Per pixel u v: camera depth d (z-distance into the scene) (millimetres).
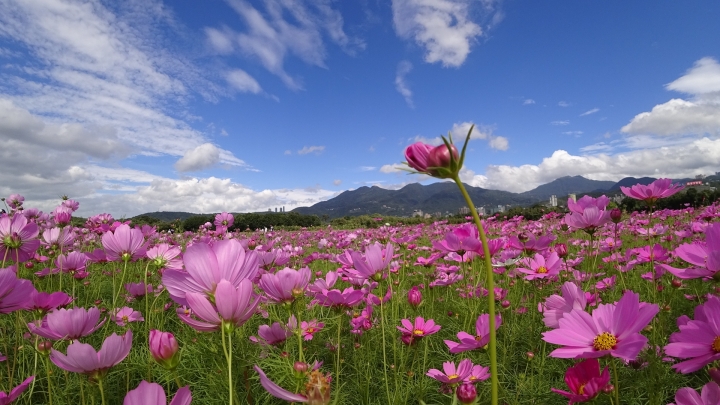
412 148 867
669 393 1896
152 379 1967
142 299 2951
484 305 2914
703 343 920
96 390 1866
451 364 1728
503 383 2006
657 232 4219
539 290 2816
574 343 1014
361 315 2498
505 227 7996
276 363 1810
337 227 18141
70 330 1426
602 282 3137
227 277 990
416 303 2059
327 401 727
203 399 1784
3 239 1947
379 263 1846
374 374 2238
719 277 1168
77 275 3039
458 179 814
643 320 928
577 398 977
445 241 2266
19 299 1238
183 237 8281
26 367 2172
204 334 2215
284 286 1404
